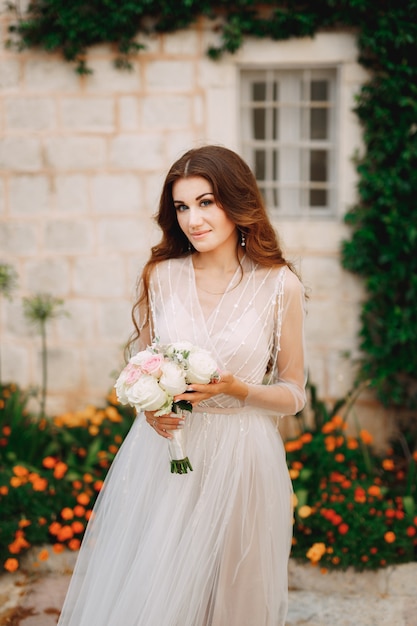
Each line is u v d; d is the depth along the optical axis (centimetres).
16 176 422
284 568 221
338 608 296
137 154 415
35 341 440
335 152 421
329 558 307
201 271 226
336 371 428
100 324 436
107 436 399
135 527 217
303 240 417
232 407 215
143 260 370
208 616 215
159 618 202
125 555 215
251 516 212
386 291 411
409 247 402
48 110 414
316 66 407
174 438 199
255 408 218
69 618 229
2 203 425
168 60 403
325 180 430
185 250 234
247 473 211
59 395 443
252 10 391
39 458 384
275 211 431
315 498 335
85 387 441
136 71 406
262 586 212
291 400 218
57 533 317
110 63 406
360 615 290
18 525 317
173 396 189
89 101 411
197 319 215
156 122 411
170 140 412
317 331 425
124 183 419
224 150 213
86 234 426
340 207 413
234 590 212
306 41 395
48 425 409
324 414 398
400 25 376
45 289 434
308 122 420
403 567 309
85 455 385
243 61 400
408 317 409
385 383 423
